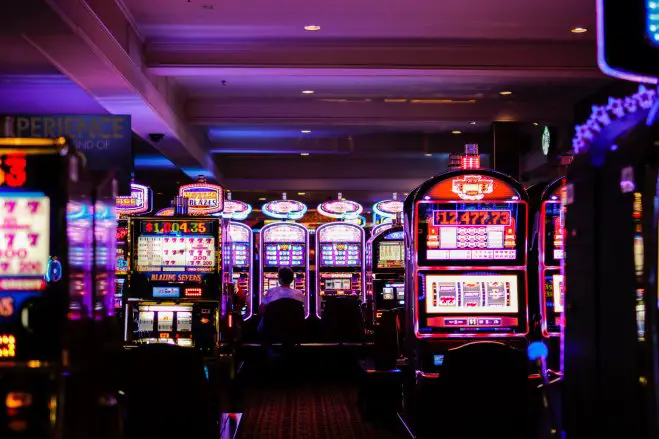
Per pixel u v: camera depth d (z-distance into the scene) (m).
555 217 6.38
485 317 5.91
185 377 4.87
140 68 8.09
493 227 5.96
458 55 8.45
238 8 7.17
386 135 14.59
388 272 10.76
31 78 7.39
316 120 11.59
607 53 2.81
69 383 3.32
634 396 2.94
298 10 7.22
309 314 12.22
